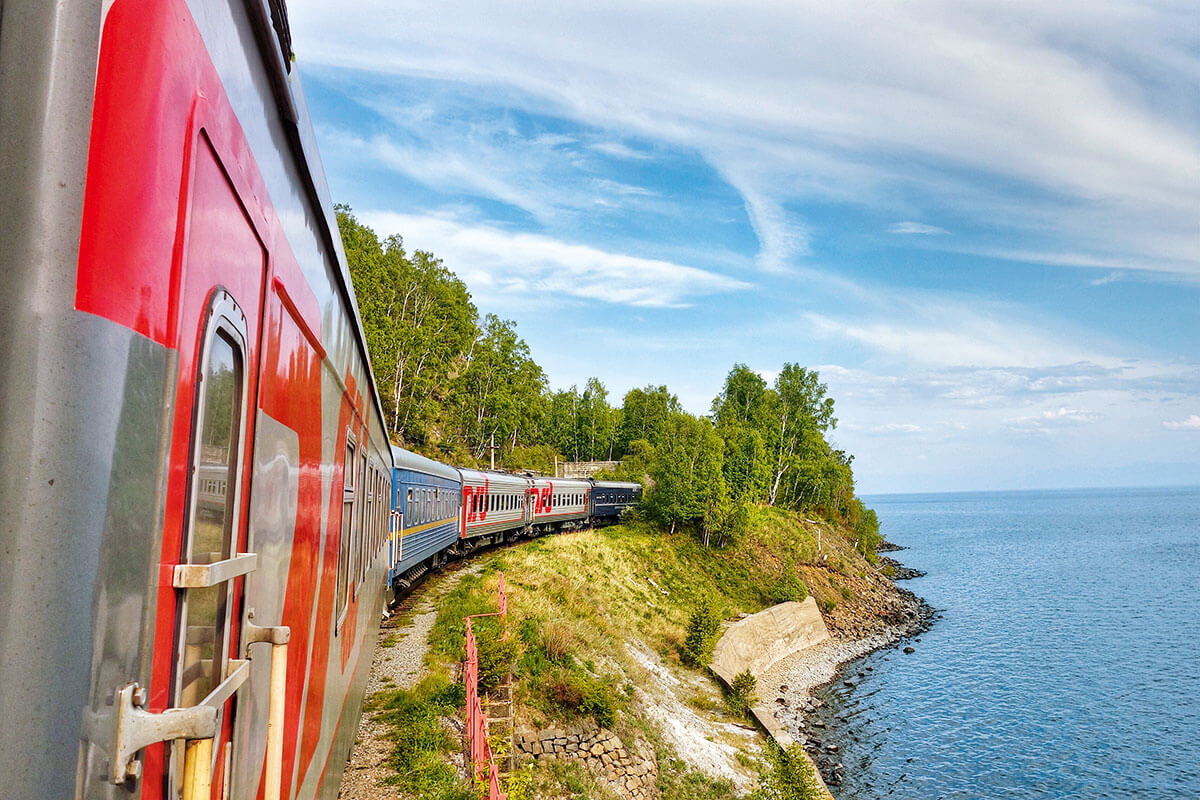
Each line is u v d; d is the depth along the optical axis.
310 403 3.88
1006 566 101.44
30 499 1.22
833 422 85.00
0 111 1.27
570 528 46.75
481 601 21.31
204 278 1.92
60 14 1.31
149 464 1.57
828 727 34.22
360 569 7.43
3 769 1.16
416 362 57.06
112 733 1.39
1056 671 46.34
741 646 38.84
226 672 2.15
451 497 25.55
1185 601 72.75
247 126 2.36
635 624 33.03
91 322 1.34
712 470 52.16
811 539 65.94
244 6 2.28
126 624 1.46
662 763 19.61
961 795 28.03
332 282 4.68
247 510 2.46
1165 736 35.06
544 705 18.45
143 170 1.52
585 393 93.00
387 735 12.59
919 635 55.78
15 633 1.18
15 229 1.26
